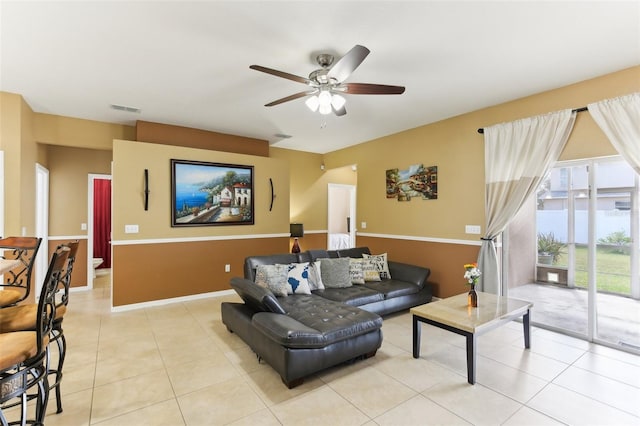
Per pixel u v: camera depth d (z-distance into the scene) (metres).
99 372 2.65
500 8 2.16
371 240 5.89
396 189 5.41
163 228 4.66
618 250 3.18
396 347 3.16
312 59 2.89
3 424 1.39
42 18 2.26
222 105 4.09
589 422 2.03
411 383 2.49
